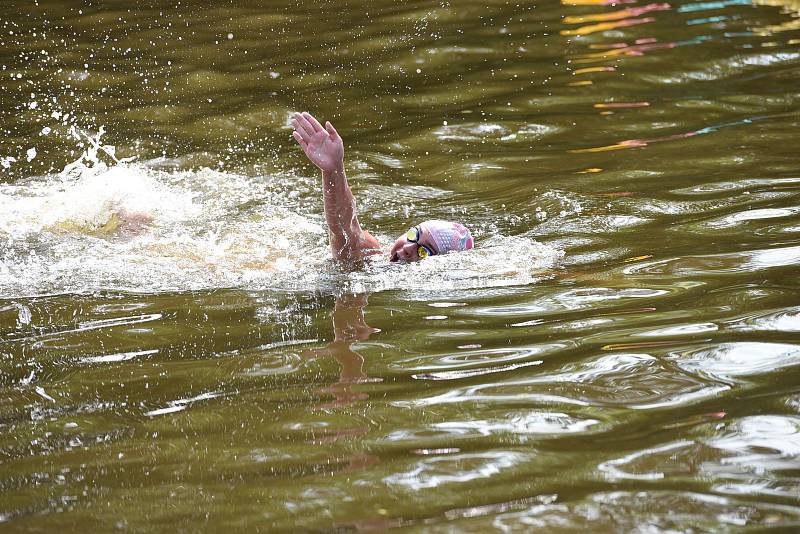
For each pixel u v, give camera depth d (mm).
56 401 6574
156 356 7305
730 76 16188
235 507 5125
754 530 4777
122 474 5539
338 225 9680
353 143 13906
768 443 5660
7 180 12250
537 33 19438
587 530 4812
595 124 14297
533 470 5445
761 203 10602
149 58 18047
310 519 4984
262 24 20375
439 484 5320
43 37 19438
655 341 7254
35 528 4980
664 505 5027
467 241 9938
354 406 6348
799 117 13922
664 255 9289
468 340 7465
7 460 5777
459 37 19219
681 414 6074
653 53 17703
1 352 7445
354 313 8219
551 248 9812
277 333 7742
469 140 13914
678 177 11812
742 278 8453
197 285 9070
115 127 14539
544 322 7781
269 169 12922
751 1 21016
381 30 19828
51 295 8781
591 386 6543
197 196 11859
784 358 6797
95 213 10930
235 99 15852
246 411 6316
